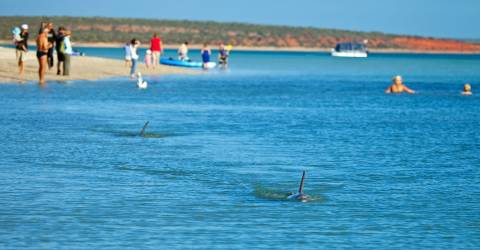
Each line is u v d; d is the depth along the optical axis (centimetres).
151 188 4119
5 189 4031
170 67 17762
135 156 5172
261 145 5841
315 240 3175
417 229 3366
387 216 3584
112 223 3384
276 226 3378
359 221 3484
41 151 5316
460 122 7888
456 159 5284
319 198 3938
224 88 12544
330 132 6781
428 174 4672
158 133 6456
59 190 4025
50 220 3419
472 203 3872
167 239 3158
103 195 3928
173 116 7900
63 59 12581
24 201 3766
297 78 16862
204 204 3762
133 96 10200
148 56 16512
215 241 3141
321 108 9344
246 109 8950
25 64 13412
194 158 5134
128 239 3152
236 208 3691
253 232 3278
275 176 4534
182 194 3981
